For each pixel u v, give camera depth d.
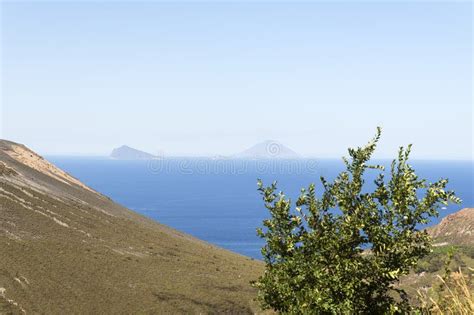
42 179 137.38
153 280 80.44
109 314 64.56
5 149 152.62
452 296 9.13
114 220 119.75
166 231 139.75
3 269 64.31
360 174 11.24
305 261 11.03
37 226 89.12
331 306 10.12
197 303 75.12
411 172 10.79
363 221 10.46
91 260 81.06
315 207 11.35
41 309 58.78
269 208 11.62
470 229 132.25
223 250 134.75
